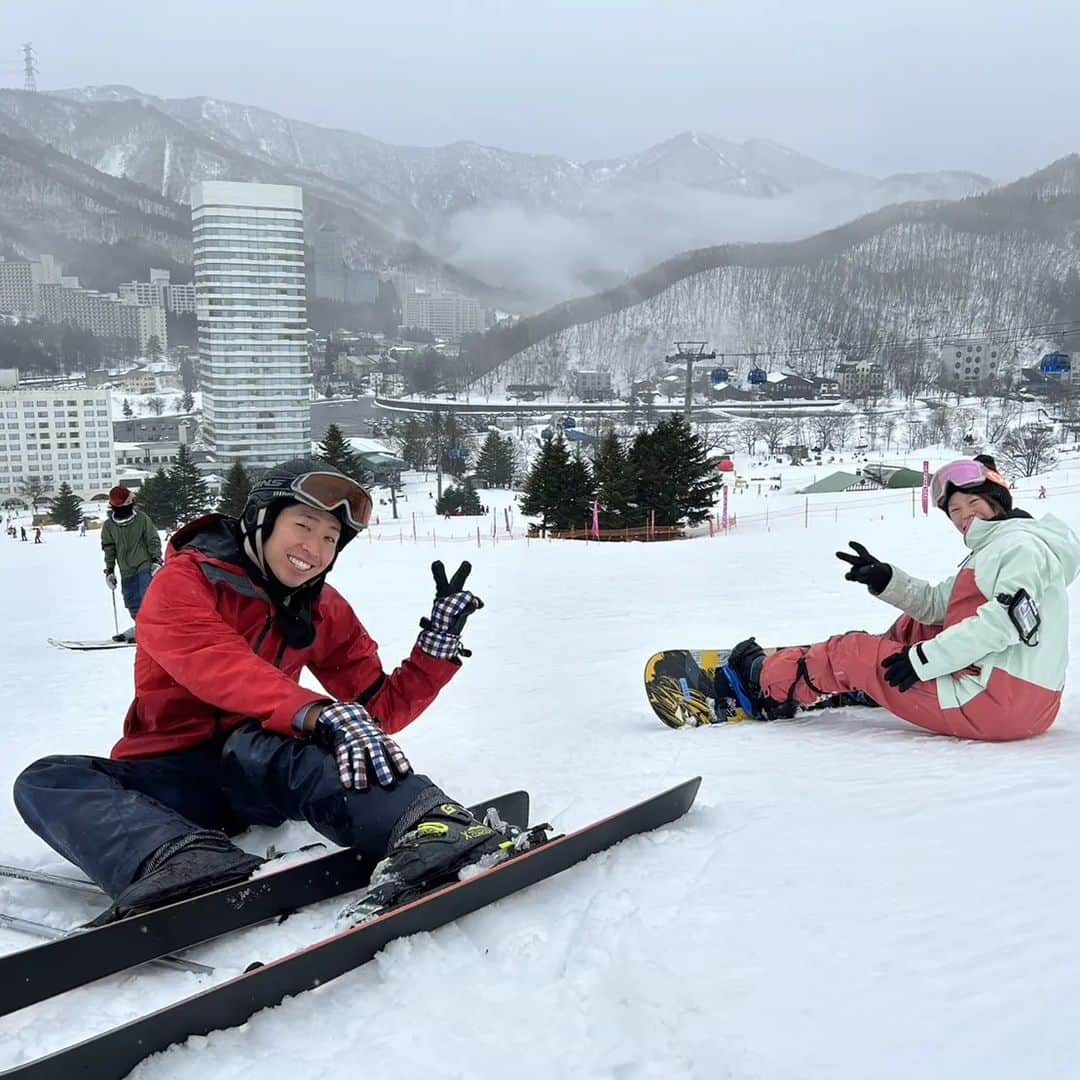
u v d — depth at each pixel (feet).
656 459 107.45
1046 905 5.29
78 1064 4.28
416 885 6.15
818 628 23.48
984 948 4.89
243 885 6.09
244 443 404.57
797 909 5.76
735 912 5.84
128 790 7.14
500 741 12.87
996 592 9.81
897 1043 4.12
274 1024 4.89
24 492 347.97
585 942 5.62
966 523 10.48
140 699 8.11
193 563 7.88
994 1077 3.74
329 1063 4.54
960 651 9.91
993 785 7.93
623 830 7.29
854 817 7.50
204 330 403.13
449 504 168.66
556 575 47.34
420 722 14.87
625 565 51.31
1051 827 6.60
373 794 6.75
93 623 37.11
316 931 6.16
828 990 4.69
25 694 20.75
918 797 7.84
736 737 11.69
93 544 89.04
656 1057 4.32
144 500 185.57
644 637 24.58
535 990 5.12
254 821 8.15
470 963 5.47
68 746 14.79
